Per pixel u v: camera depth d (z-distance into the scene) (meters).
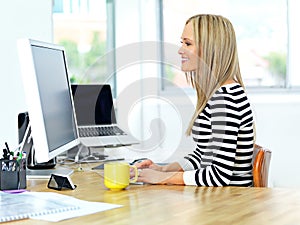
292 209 1.48
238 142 2.01
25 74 1.67
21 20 2.92
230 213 1.42
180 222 1.32
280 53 4.05
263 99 3.96
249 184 2.05
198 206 1.51
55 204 1.48
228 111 1.95
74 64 4.02
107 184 1.77
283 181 3.85
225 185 1.88
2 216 1.33
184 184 1.88
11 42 2.88
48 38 3.03
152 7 4.19
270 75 4.08
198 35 2.01
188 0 4.19
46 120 1.75
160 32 4.21
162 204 1.54
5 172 1.76
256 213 1.42
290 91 4.01
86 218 1.36
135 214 1.41
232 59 2.03
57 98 1.94
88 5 4.07
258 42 4.08
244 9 4.09
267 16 4.06
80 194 1.70
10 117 2.85
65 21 3.98
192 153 2.07
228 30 2.02
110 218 1.36
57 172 2.12
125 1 4.15
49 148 1.74
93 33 4.09
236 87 1.99
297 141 3.83
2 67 2.86
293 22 4.02
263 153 1.97
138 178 1.91
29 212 1.38
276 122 3.86
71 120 2.13
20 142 2.20
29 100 1.68
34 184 1.90
